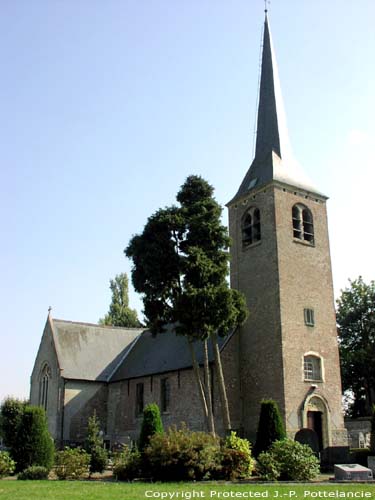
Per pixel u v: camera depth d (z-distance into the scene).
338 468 22.47
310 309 36.56
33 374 49.69
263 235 37.69
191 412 36.47
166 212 32.66
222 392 32.19
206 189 34.09
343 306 56.97
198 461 21.94
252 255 38.34
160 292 31.59
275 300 35.44
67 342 47.53
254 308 37.03
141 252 32.19
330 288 38.28
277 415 29.55
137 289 32.31
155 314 32.19
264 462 22.64
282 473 22.33
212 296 29.61
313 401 34.50
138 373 42.84
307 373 35.19
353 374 53.81
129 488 18.20
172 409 38.41
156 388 40.62
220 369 32.53
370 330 55.38
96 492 16.88
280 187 38.06
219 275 31.27
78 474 24.14
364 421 42.88
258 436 29.41
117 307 71.69
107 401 46.31
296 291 36.22
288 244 37.00
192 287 30.12
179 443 22.34
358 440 38.88
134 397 43.09
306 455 22.89
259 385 35.12
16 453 26.39
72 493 16.61
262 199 38.50
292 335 34.91
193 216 32.31
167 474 22.06
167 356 41.34
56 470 24.50
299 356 34.81
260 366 35.41
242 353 37.03
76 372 45.53
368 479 22.06
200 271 30.52
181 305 30.09
